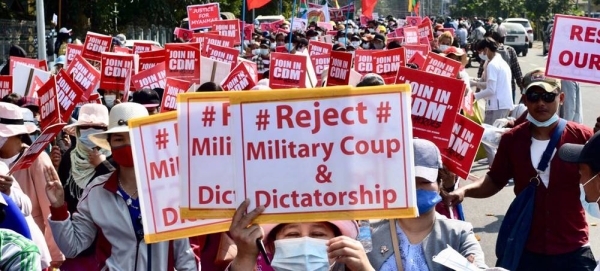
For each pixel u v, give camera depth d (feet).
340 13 192.75
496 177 19.62
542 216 18.54
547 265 18.53
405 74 19.76
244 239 11.16
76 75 33.94
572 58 19.93
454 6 321.52
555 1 247.29
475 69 123.24
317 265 12.27
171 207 12.87
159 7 112.47
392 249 13.89
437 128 19.61
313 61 47.70
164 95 32.58
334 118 11.14
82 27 105.09
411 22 116.67
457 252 13.38
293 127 11.18
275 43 84.84
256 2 61.67
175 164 12.96
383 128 11.09
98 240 16.24
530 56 157.17
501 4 280.31
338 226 12.42
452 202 18.83
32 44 90.02
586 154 12.19
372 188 11.12
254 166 11.21
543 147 18.72
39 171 20.51
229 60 44.88
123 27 114.21
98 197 16.07
